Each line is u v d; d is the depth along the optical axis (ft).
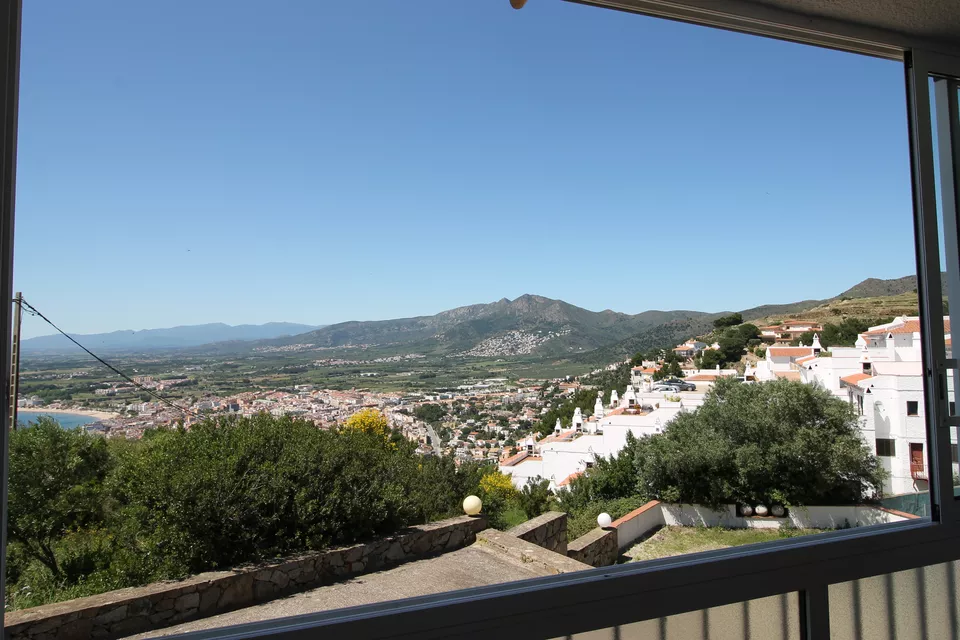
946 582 5.90
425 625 3.77
